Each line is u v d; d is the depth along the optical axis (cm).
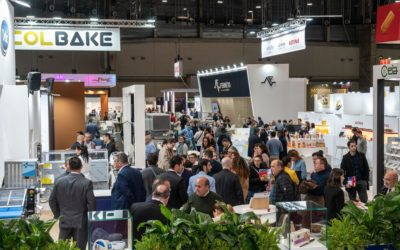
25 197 552
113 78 2420
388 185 551
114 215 358
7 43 878
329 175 570
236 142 1420
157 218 418
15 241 280
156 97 2783
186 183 678
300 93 1984
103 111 2577
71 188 519
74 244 296
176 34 2803
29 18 1143
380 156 620
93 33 1133
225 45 2842
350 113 1648
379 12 668
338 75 2956
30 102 848
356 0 2570
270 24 2250
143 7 2559
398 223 318
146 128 1499
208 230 292
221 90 2231
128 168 588
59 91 1470
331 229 320
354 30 2967
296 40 1401
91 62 2723
